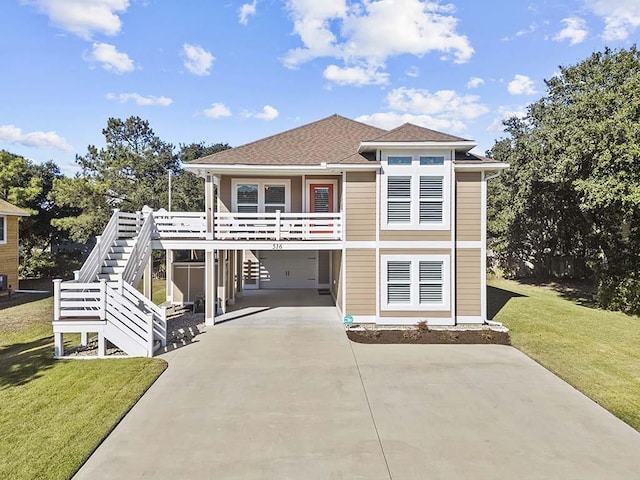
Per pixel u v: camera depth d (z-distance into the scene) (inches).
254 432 244.2
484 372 351.6
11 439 232.4
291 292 772.0
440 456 217.9
